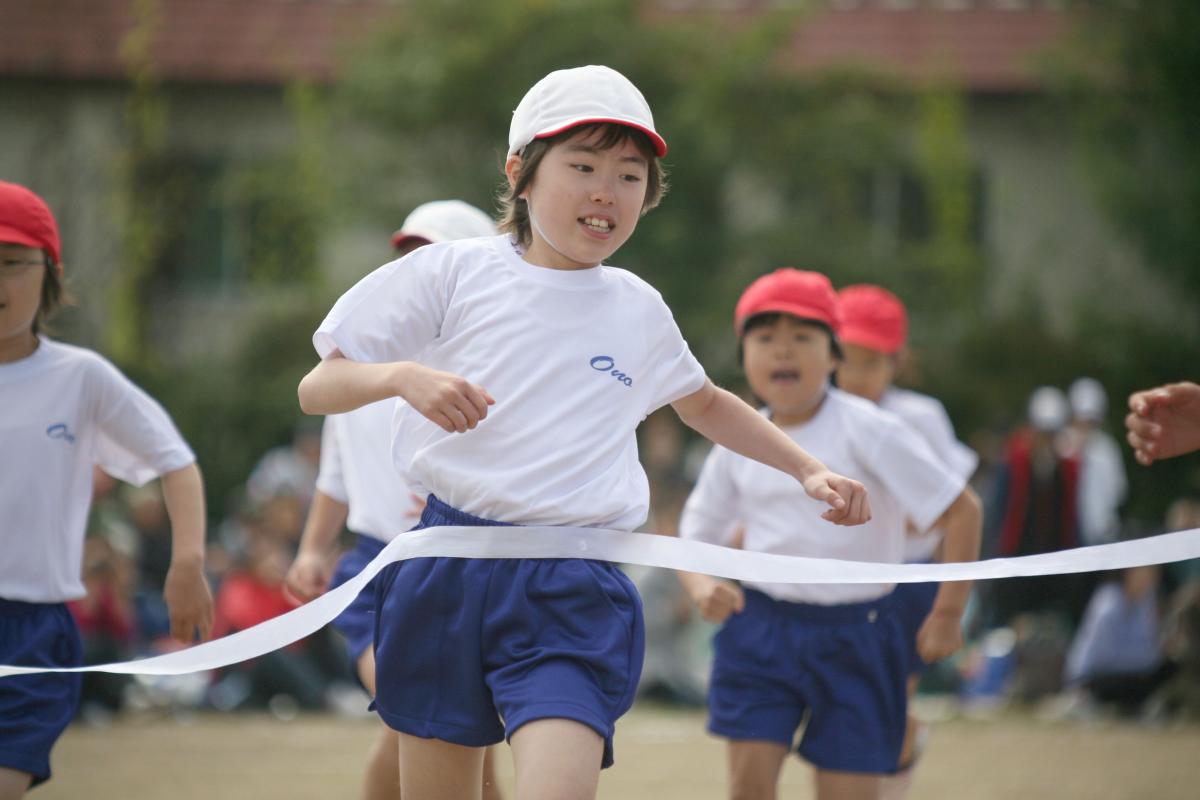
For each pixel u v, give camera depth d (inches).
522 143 416.2
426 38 1987.0
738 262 1919.3
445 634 408.8
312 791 836.0
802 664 569.9
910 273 1989.4
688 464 1632.6
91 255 2149.4
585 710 386.6
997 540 1390.3
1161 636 1240.2
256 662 1231.5
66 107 2247.8
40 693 487.2
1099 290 2151.8
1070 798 842.2
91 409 518.0
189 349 2158.0
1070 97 2111.2
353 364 396.5
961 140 2089.1
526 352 410.0
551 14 1946.4
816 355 580.1
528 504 404.2
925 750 1030.4
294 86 2148.1
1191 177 2063.2
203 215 2204.7
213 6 2282.2
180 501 527.8
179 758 960.9
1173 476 1956.2
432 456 412.2
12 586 497.0
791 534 577.6
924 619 648.4
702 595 566.9
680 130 1905.8
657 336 428.8
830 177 1974.7
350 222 2032.5
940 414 756.6
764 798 568.1
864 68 2016.5
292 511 1290.6
